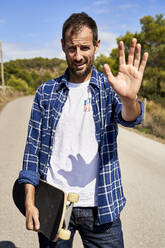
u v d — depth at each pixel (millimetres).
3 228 3049
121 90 1187
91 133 1449
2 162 5410
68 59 1440
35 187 1486
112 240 1464
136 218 3420
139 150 7273
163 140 9258
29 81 55500
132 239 2949
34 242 2822
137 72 1180
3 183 4289
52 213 1343
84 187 1456
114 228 1470
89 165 1450
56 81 1554
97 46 1503
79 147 1460
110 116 1436
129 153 6812
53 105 1516
